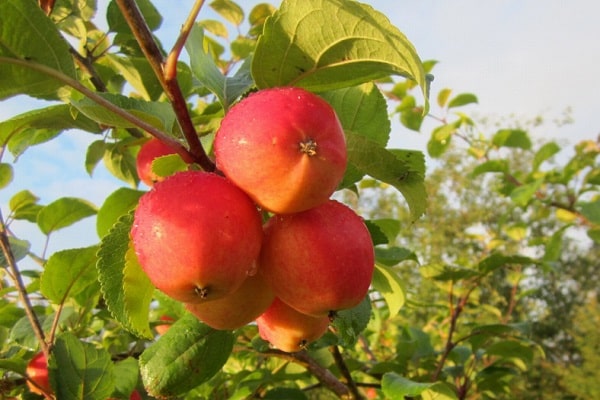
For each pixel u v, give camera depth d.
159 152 0.43
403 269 3.00
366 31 0.26
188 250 0.22
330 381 0.54
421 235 3.88
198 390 0.65
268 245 0.25
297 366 0.65
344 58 0.28
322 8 0.25
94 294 0.52
